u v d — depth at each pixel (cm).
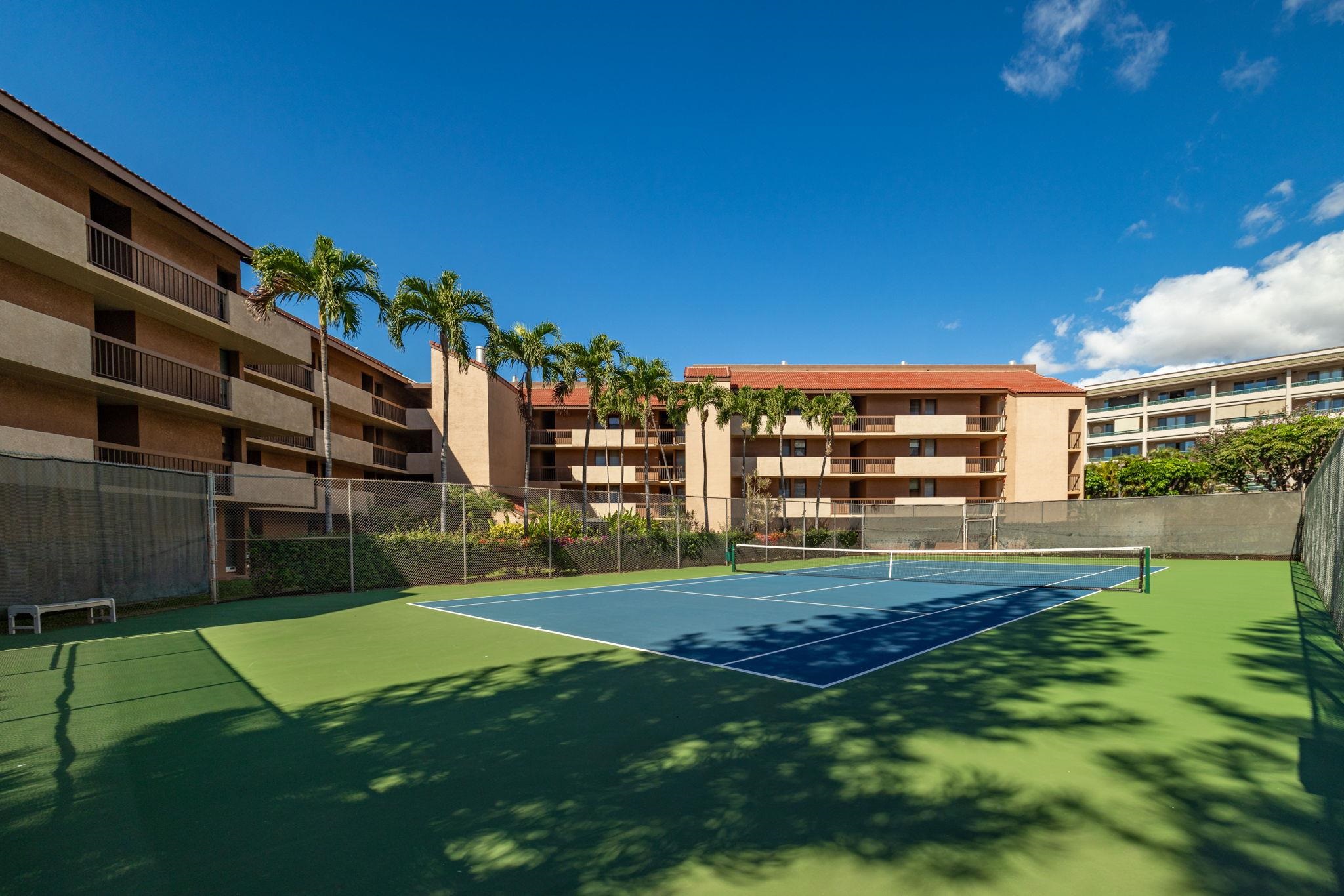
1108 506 2967
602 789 404
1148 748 469
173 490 1340
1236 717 545
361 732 522
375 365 3516
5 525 1070
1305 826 350
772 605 1355
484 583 1873
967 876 299
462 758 462
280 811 378
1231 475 4350
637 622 1105
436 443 3528
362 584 1670
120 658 830
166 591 1312
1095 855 320
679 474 4206
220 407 2058
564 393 2423
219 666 779
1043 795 390
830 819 360
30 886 298
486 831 349
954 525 3431
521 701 612
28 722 555
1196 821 355
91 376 1599
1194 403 6475
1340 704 582
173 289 1978
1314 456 3947
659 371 2931
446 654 839
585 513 2383
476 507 2416
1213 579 1861
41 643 945
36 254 1501
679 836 341
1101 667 741
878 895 284
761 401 3488
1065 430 4044
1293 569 2142
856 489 4259
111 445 1695
